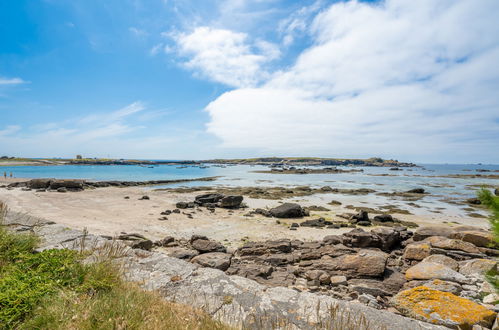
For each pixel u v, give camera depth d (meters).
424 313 5.44
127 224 18.12
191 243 13.46
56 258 4.19
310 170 121.44
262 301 3.96
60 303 3.11
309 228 19.67
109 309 3.12
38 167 122.69
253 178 76.25
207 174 89.81
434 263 8.43
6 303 3.00
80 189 38.84
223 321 3.40
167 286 4.27
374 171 136.12
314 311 3.74
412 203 34.28
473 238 10.84
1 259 4.39
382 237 13.22
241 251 12.23
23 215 7.62
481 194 2.52
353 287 7.87
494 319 5.01
